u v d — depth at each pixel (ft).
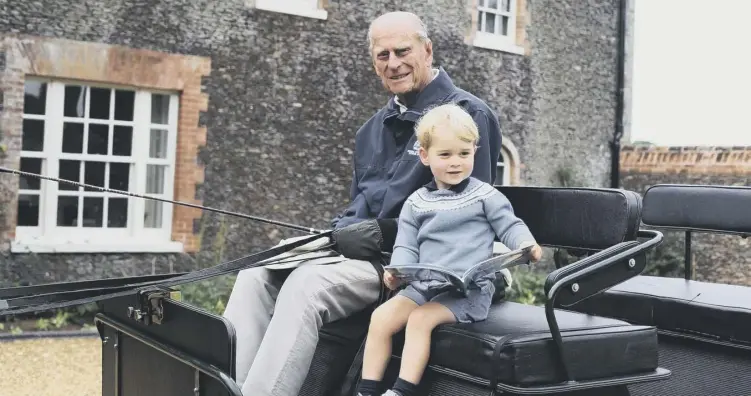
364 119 32.48
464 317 9.11
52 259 26.81
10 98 26.14
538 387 8.30
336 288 9.96
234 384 7.82
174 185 29.30
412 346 8.85
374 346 9.14
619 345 8.96
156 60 28.37
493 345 8.29
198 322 8.57
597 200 10.03
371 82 32.63
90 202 28.63
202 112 29.27
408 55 10.99
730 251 33.53
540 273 36.32
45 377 20.39
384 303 9.40
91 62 27.32
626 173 39.68
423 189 9.88
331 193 31.86
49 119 27.40
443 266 9.08
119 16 27.76
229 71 29.76
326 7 31.71
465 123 9.42
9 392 18.95
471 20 35.91
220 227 29.60
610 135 40.37
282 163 30.83
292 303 9.74
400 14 11.20
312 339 9.73
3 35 25.98
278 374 9.52
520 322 9.21
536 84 38.06
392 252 10.23
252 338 10.45
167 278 10.53
